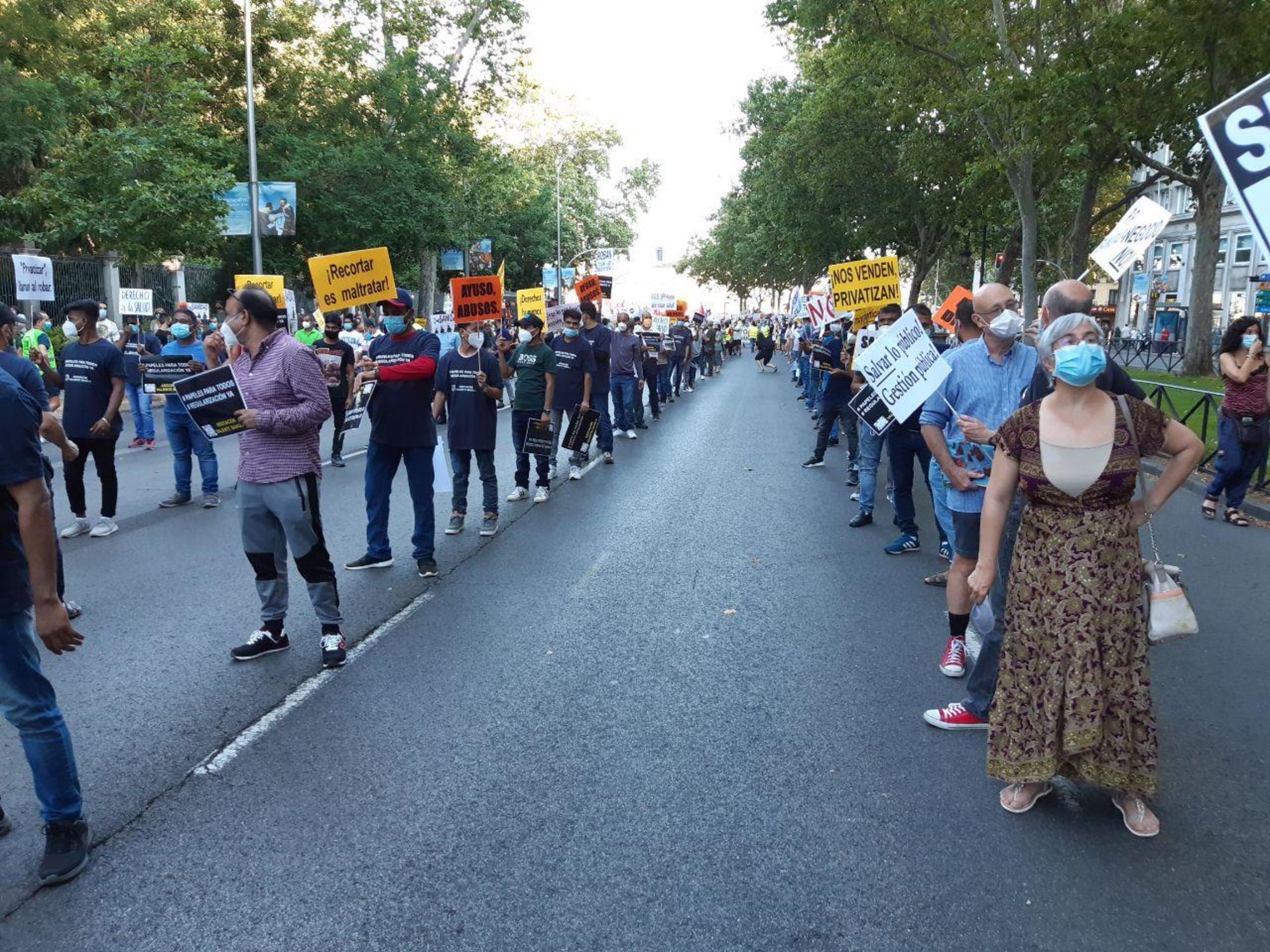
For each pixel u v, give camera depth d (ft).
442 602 21.61
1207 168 72.95
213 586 22.90
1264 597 21.65
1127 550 11.82
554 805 12.57
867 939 9.89
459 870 11.12
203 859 11.41
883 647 18.61
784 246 132.36
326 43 106.22
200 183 76.28
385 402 23.44
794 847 11.57
